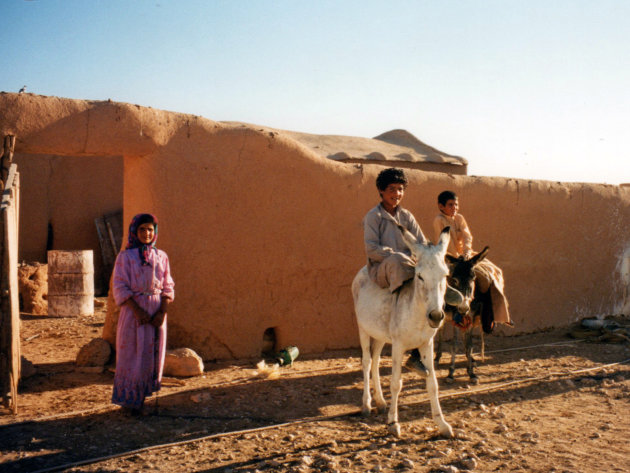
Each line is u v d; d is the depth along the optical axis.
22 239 16.16
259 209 8.99
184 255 8.45
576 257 12.74
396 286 5.45
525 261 11.90
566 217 12.52
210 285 8.63
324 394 7.15
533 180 12.09
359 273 6.44
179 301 8.42
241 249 8.86
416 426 5.91
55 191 16.66
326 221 9.59
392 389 5.60
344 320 9.84
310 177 9.42
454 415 6.37
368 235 5.89
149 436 5.58
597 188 13.11
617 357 9.67
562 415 6.40
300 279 9.39
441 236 5.36
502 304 7.99
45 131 7.52
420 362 5.64
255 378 7.75
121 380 6.12
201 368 7.90
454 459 4.96
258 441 5.45
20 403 6.51
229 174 8.74
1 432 5.55
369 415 6.30
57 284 12.73
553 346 10.58
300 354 9.41
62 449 5.19
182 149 8.43
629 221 13.73
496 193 11.45
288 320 9.31
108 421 5.98
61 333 10.65
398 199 5.95
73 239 16.86
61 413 6.18
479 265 8.18
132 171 8.35
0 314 6.05
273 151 9.08
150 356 6.21
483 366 9.00
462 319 7.29
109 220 17.06
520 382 7.88
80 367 8.11
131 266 6.17
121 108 7.95
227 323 8.78
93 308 13.41
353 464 4.85
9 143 7.28
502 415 6.37
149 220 6.30
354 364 8.83
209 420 6.09
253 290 8.98
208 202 8.60
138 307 6.12
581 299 12.84
